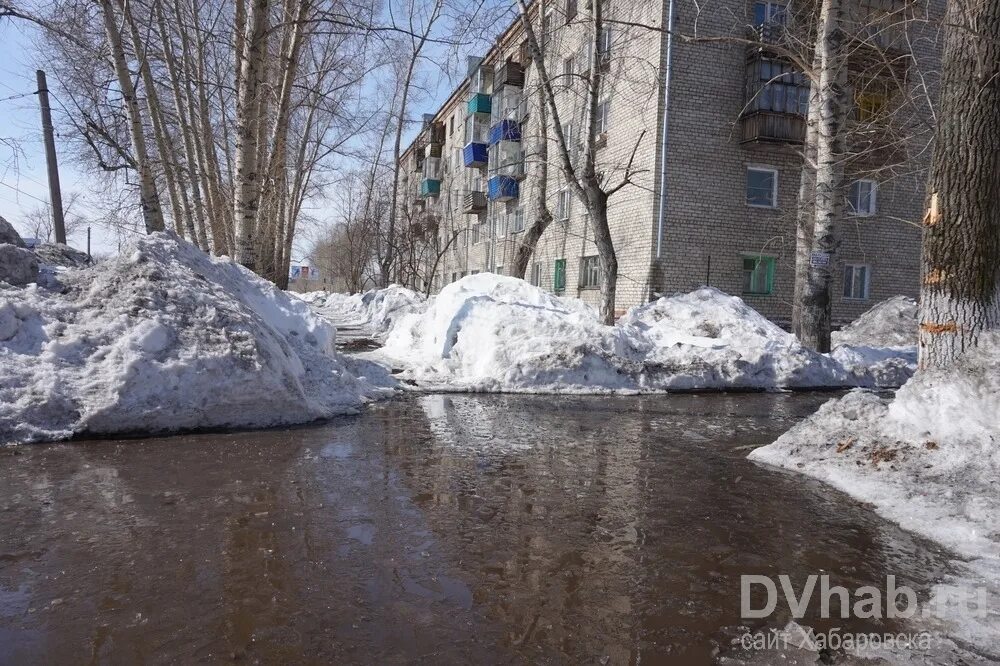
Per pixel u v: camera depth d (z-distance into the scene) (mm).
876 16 8727
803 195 10445
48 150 14562
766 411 7148
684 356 8961
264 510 3438
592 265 17562
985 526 3293
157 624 2270
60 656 2062
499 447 5078
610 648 2223
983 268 4543
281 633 2232
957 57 4590
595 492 3963
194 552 2875
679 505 3740
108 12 8859
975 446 3953
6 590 2490
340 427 5656
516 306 9141
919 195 16547
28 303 5211
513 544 3105
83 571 2660
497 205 25000
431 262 32406
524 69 19469
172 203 15281
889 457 4242
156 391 5059
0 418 4633
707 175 14898
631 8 14906
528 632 2305
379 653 2133
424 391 7816
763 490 4066
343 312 24141
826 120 9391
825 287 9828
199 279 5965
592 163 9391
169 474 4039
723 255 15117
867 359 10125
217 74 13719
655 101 14523
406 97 19688
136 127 9297
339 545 3010
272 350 5691
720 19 14562
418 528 3268
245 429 5410
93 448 4602
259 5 8320
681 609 2508
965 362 4367
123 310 5336
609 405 7293
